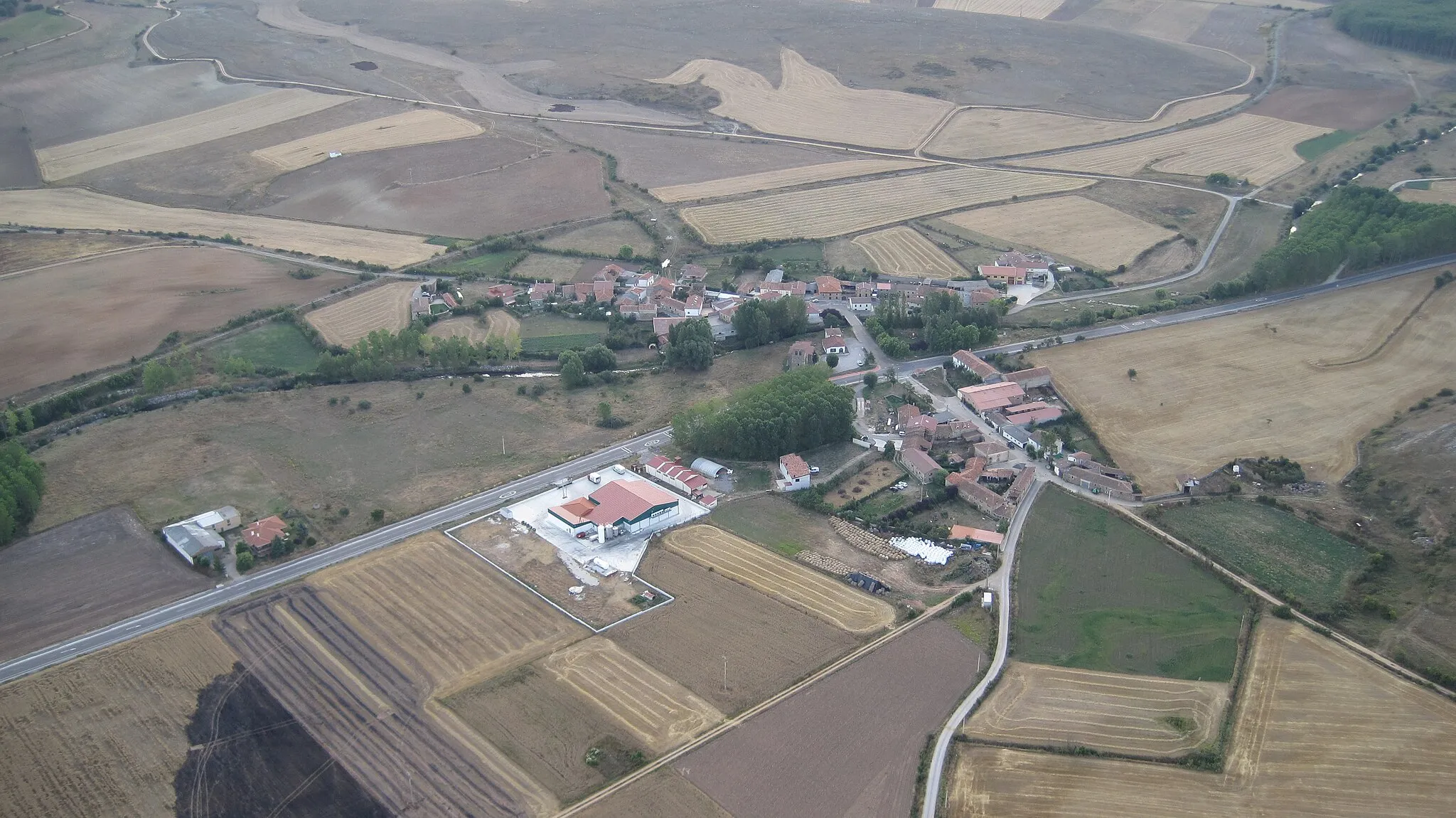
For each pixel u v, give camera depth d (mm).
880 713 158250
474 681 165750
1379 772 147000
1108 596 185125
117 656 170875
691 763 149500
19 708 160500
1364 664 166500
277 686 164875
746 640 174625
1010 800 143000
